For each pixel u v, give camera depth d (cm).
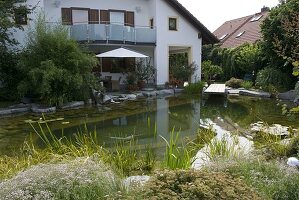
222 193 275
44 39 1403
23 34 1686
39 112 1241
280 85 1730
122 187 332
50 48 1389
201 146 645
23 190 304
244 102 1512
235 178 330
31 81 1356
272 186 338
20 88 1349
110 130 920
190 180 293
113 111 1263
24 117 1142
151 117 1139
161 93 1831
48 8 1925
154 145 723
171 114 1202
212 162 432
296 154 520
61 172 328
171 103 1492
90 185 316
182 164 465
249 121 1042
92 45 1917
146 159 537
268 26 1827
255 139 739
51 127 970
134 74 1880
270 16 1827
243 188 290
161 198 264
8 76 1455
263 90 1803
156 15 2023
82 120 1077
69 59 1381
